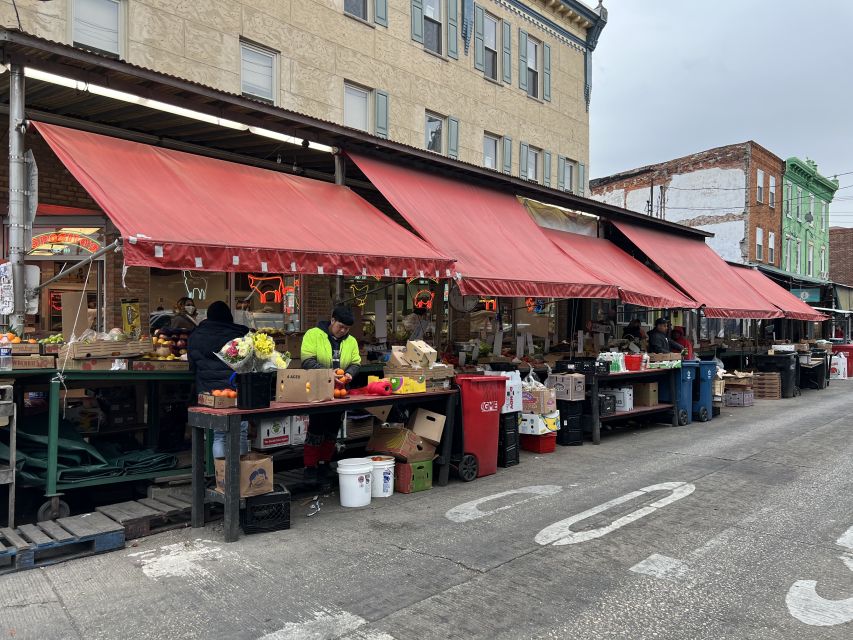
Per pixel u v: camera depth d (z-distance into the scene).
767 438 10.72
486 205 11.26
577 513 6.27
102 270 9.25
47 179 8.52
